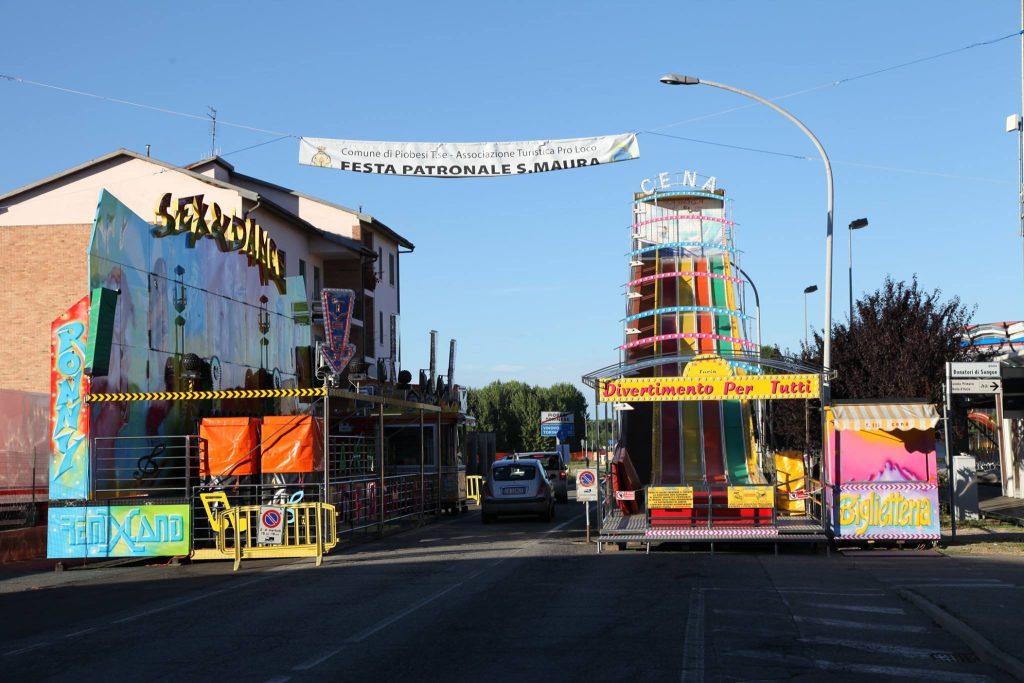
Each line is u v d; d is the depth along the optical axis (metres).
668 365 35.50
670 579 16.23
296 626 12.14
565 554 20.50
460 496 36.91
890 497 20.22
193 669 9.66
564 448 62.88
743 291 38.75
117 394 20.98
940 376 28.62
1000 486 39.59
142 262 24.38
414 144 19.22
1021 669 8.73
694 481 27.52
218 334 29.09
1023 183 23.98
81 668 9.91
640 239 44.47
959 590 13.92
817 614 12.51
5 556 21.62
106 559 21.27
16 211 40.69
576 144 19.38
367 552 21.92
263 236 33.12
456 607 13.34
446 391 45.59
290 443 21.67
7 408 26.19
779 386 21.06
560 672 9.13
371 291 53.47
